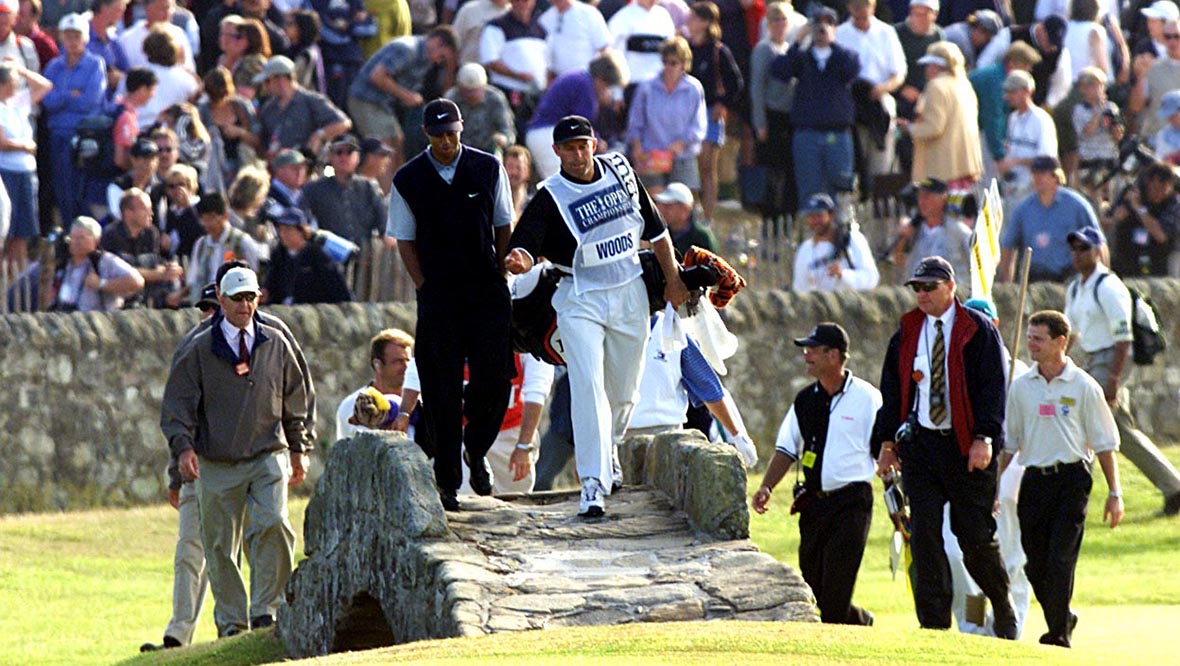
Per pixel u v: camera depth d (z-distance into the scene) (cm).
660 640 3086
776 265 7400
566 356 3778
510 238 3775
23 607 5316
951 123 7438
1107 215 7788
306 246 6719
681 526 3747
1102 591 5588
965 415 4147
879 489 6900
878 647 3117
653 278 3844
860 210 7469
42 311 6625
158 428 6644
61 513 6481
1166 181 7638
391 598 3619
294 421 4625
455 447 3819
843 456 4366
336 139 6888
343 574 3922
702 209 7506
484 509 3819
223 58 7181
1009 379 4931
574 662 2908
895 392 4225
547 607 3297
